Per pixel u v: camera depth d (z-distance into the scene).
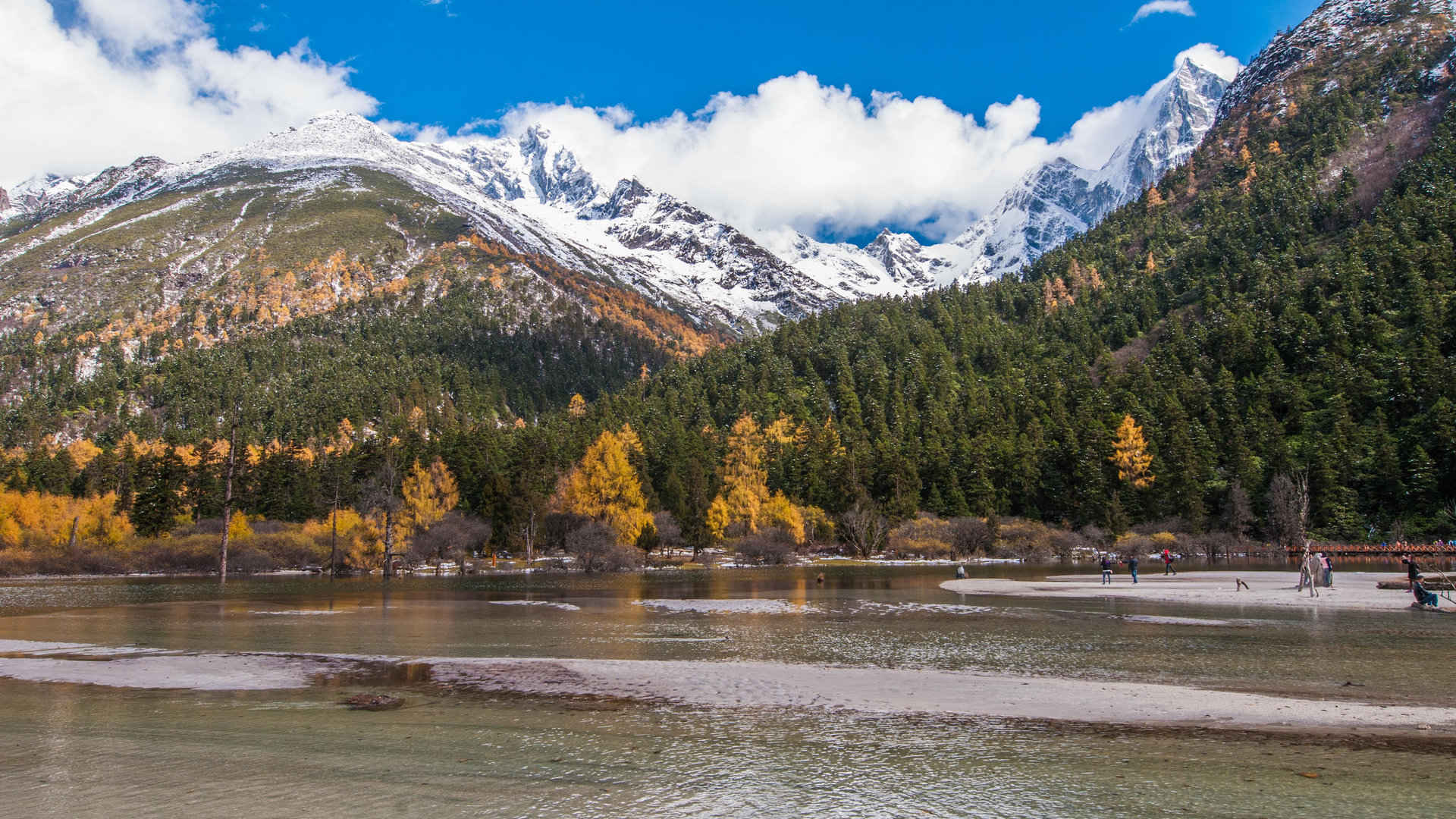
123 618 41.00
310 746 16.20
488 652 28.36
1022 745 15.84
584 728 17.52
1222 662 24.50
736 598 50.66
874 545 112.75
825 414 165.38
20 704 20.22
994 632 32.41
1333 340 130.00
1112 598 46.81
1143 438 119.19
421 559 92.94
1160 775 13.91
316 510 116.62
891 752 15.53
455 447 124.19
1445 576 46.91
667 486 116.19
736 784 13.76
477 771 14.55
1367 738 16.03
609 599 50.62
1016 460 124.62
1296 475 103.88
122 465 129.50
